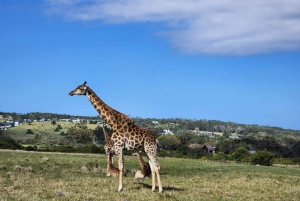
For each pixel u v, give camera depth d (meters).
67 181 18.41
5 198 13.57
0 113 167.88
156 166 15.96
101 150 49.94
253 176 24.61
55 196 14.28
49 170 23.00
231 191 17.75
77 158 31.72
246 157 54.72
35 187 16.03
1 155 30.92
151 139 15.97
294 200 16.86
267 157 41.41
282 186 20.39
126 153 47.25
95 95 16.62
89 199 13.95
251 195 17.16
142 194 15.29
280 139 121.81
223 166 31.69
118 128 16.06
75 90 16.48
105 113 16.33
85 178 19.84
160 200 14.45
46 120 153.75
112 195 14.88
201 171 27.25
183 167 29.42
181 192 16.47
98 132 103.06
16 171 21.45
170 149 88.62
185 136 121.50
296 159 62.06
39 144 87.94
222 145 94.38
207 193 16.78
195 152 78.06
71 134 98.94
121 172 15.98
